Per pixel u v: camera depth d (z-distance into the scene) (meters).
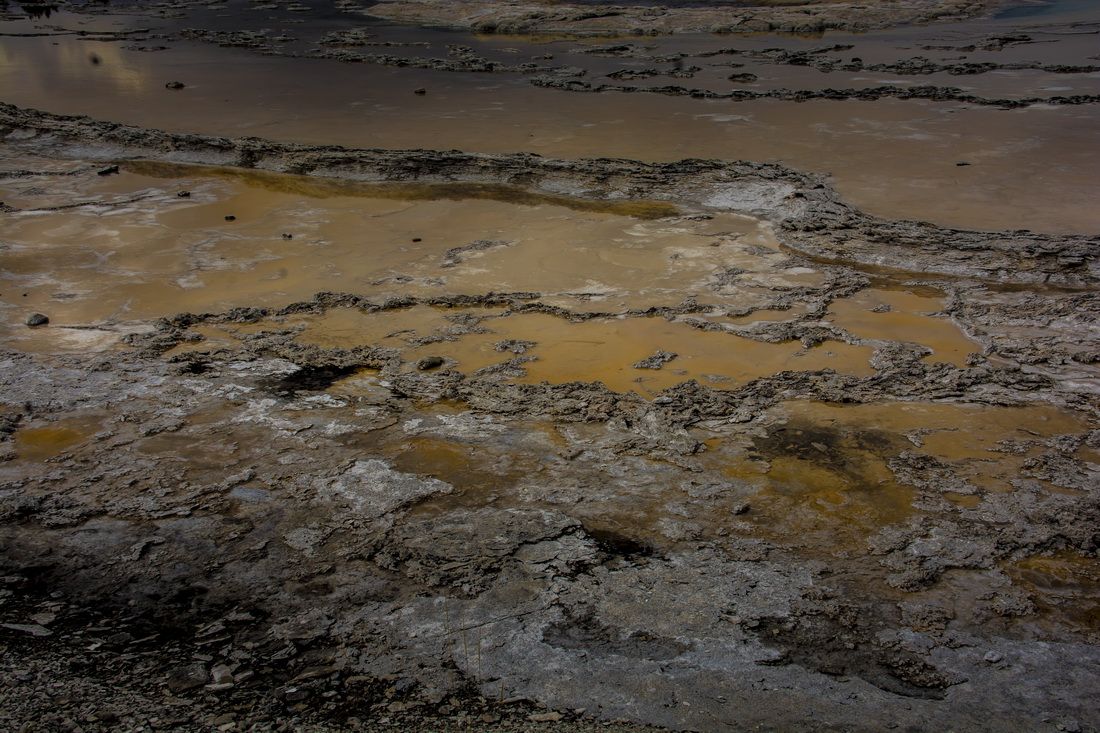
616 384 9.80
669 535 7.11
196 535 7.23
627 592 6.42
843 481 7.86
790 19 34.03
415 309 11.82
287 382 9.90
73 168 18.31
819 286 12.12
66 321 11.50
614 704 5.31
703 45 30.91
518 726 5.02
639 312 11.53
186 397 9.53
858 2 36.72
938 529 7.17
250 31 35.31
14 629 6.05
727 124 20.34
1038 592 6.45
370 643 5.94
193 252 13.85
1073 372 9.71
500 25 35.41
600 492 7.71
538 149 18.67
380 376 10.05
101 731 4.68
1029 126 19.20
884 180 16.25
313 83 25.73
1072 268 12.08
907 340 10.62
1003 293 11.70
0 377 9.91
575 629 6.04
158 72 27.56
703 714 5.21
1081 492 7.62
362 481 7.94
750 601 6.34
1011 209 14.51
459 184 17.08
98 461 8.34
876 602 6.34
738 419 8.93
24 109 22.08
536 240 14.16
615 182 16.39
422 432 8.79
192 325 11.41
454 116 21.61
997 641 5.95
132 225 15.03
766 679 5.56
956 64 25.83
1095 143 17.69
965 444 8.42
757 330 10.91
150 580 6.70
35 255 13.67
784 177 15.96
